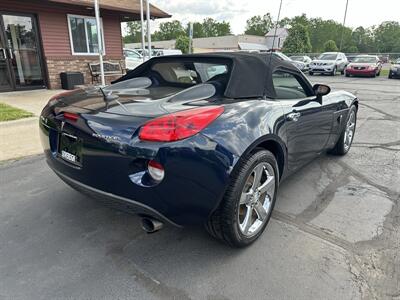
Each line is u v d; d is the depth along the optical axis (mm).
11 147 4660
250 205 2309
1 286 1952
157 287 1963
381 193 3262
